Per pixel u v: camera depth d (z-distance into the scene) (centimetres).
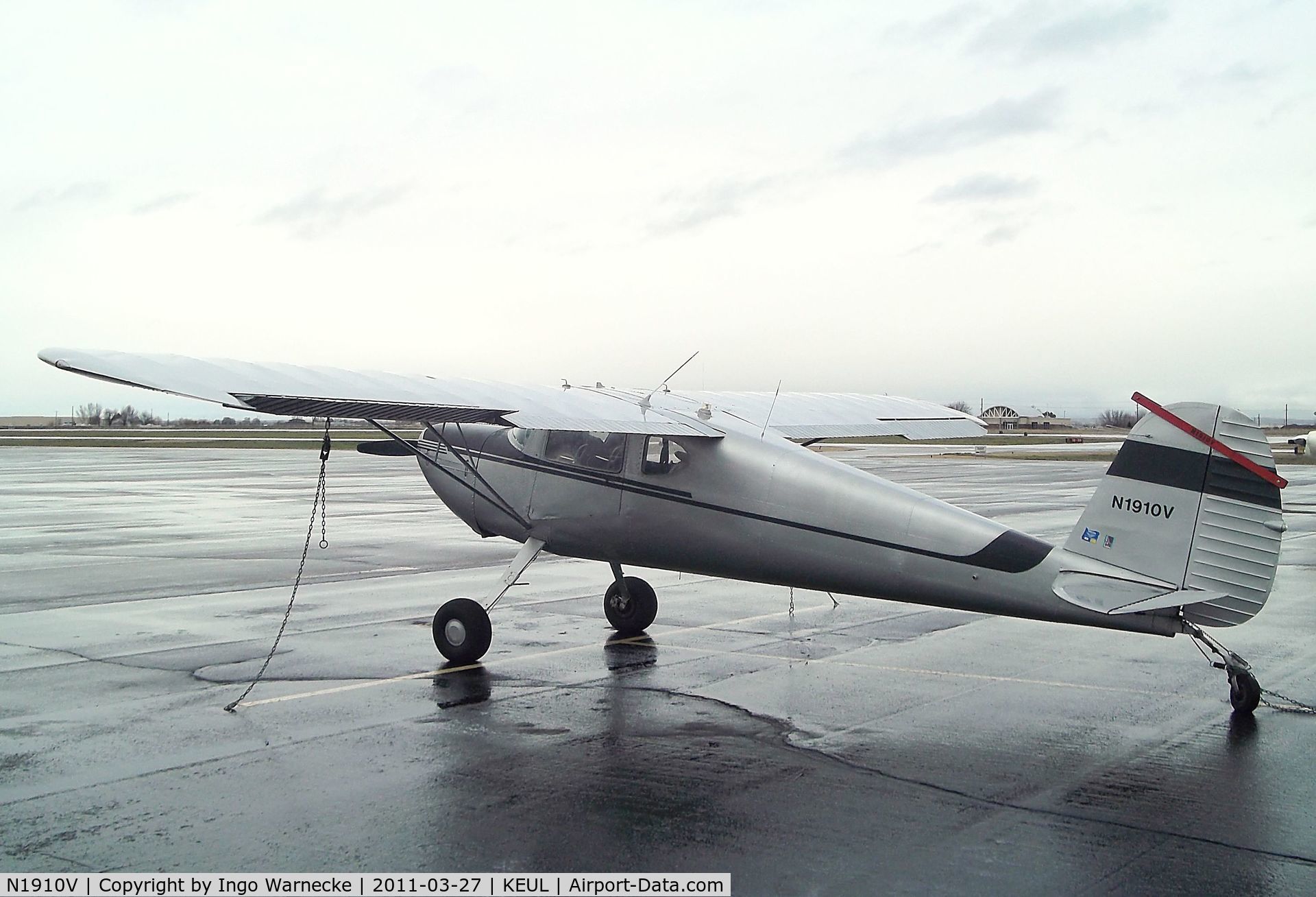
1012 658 965
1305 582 1403
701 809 582
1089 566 741
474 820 566
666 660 958
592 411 892
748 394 1168
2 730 727
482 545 1778
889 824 561
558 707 794
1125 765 660
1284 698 822
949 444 7562
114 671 902
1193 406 719
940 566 787
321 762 661
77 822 560
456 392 866
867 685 864
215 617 1153
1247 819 571
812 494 846
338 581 1402
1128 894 479
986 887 485
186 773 639
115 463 4588
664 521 923
